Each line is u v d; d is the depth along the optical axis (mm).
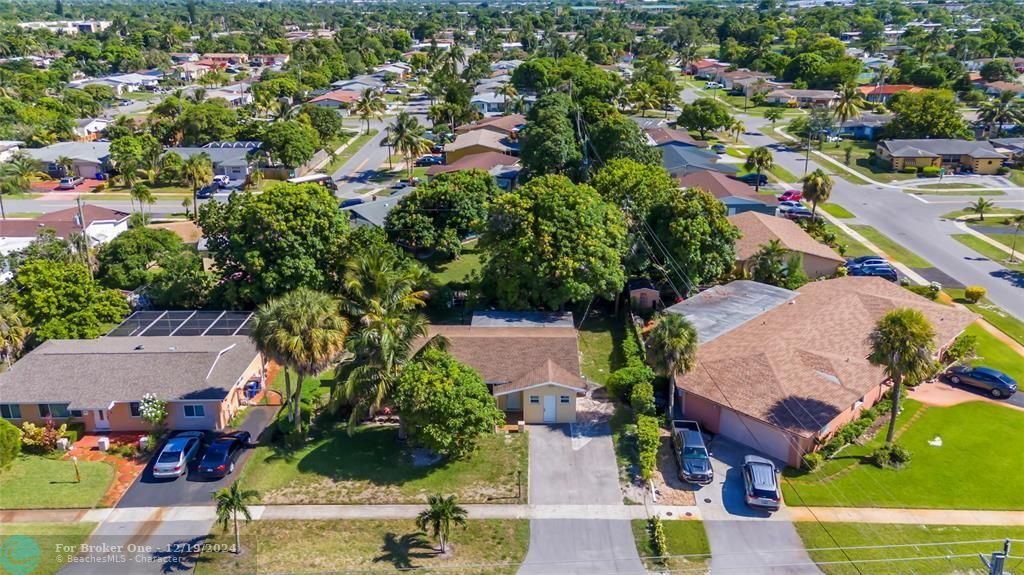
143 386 45531
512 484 40406
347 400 43375
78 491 39781
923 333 40594
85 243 69812
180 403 45156
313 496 39562
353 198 98938
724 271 64875
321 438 45250
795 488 39625
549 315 57219
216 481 40938
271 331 41219
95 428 45781
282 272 58344
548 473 41406
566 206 58406
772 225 75250
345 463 42562
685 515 37719
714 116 134250
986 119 129375
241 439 44250
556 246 57375
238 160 112000
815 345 49125
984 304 64375
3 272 65188
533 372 47500
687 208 61719
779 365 45844
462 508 38031
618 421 46781
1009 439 44094
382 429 46219
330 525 37188
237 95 171625
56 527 37000
